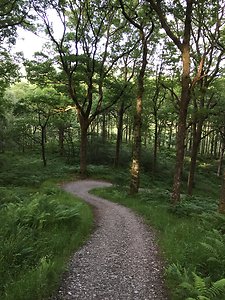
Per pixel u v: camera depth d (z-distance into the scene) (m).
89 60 28.22
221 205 12.27
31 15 20.05
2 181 24.09
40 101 32.47
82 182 29.42
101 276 6.87
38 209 10.43
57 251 7.90
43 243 7.91
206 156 64.31
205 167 53.81
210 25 20.25
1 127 48.78
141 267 7.47
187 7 14.06
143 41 19.33
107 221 12.78
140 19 19.11
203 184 41.03
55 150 54.53
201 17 17.25
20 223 8.93
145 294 6.07
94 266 7.45
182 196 21.50
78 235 9.66
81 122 31.41
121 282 6.59
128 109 41.78
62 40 26.80
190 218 13.01
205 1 15.05
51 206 11.34
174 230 10.29
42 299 5.59
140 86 19.64
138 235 10.56
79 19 26.41
